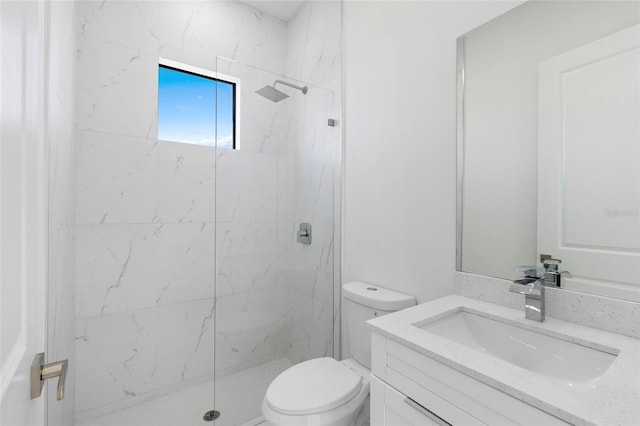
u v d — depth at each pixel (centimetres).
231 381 190
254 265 200
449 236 139
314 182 214
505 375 71
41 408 69
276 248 206
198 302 222
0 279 43
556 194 106
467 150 132
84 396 183
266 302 204
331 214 219
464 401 77
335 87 213
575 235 102
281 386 137
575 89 102
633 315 89
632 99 90
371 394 106
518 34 116
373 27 181
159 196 208
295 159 209
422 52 151
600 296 95
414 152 156
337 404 127
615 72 94
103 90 190
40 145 71
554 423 61
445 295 141
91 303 186
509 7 119
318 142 213
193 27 222
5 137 45
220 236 190
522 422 66
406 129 161
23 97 55
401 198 164
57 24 119
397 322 104
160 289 208
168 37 212
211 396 209
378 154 179
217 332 188
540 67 110
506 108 120
